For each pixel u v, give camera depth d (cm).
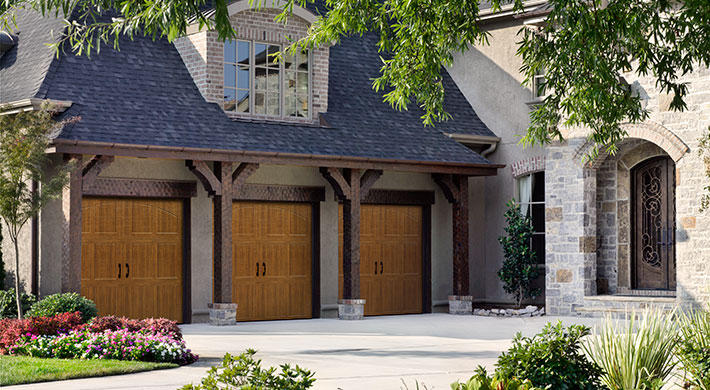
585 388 863
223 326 1889
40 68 1873
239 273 2028
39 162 1602
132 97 1898
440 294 2333
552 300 2138
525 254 2255
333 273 2161
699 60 1247
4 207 1544
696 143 1883
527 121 2327
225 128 1947
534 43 1297
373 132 2164
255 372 752
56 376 1103
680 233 1903
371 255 2236
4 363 1202
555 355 874
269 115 2069
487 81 2430
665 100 1933
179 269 1962
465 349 1498
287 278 2100
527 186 2352
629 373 898
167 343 1298
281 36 2091
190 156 1830
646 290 2095
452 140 2288
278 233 2091
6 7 1077
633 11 1221
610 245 2147
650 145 2088
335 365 1279
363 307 2095
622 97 1278
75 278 1727
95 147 1725
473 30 1258
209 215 1986
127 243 1895
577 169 2095
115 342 1288
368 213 2238
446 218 2352
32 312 1587
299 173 2100
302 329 1842
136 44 2031
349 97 2244
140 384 1069
